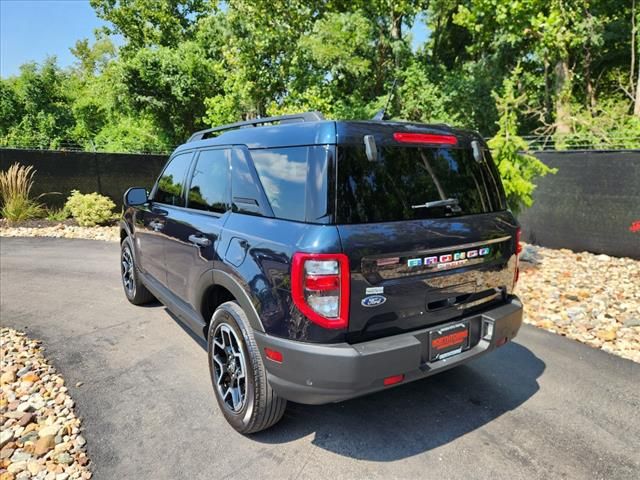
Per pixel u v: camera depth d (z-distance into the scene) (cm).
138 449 264
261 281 245
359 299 226
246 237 263
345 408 309
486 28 1329
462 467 249
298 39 1334
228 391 284
